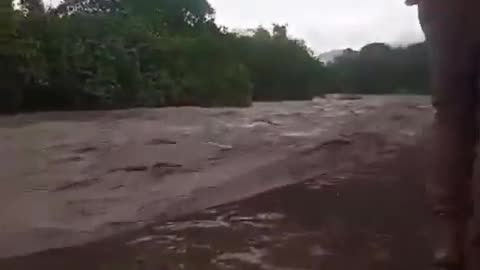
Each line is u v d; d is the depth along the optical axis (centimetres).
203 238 380
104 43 1752
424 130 752
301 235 378
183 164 620
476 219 219
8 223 425
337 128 842
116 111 1430
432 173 246
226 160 634
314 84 2886
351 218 406
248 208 448
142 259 348
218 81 2053
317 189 489
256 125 931
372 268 317
